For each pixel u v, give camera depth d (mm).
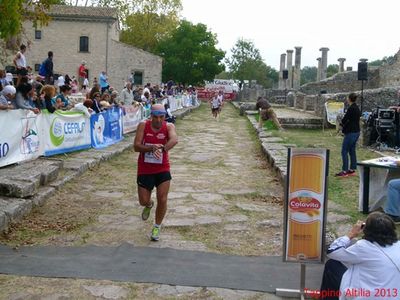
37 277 5402
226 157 15430
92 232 7094
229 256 6234
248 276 5582
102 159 12945
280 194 9945
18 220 7297
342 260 4102
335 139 18906
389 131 15883
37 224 7320
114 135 17031
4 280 5297
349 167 11914
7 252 6121
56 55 49125
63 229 7156
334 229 7117
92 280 5359
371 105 24062
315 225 4918
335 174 11273
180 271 5680
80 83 36969
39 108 12336
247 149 17594
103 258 6035
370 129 16312
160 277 5484
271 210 8648
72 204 8578
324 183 4887
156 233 6762
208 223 7703
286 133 21062
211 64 58156
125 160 13875
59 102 14273
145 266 5805
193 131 23953
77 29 49125
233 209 8656
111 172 11828
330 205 8500
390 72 37781
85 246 6465
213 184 10836
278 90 50250
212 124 28625
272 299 5047
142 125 6711
